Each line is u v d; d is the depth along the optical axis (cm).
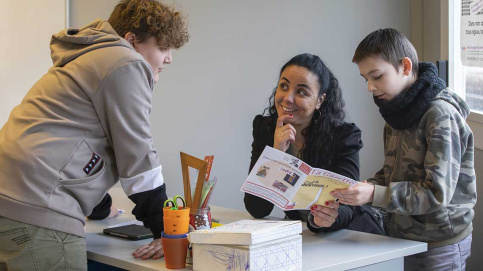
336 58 331
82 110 151
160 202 161
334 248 165
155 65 170
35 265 143
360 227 206
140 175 156
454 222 177
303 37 326
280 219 212
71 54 160
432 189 168
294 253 140
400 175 184
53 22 297
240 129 323
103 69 151
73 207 150
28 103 155
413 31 329
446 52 298
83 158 152
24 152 145
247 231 130
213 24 316
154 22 163
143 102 155
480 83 273
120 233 183
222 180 323
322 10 327
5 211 142
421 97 175
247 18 319
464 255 181
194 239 137
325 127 206
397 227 187
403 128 182
